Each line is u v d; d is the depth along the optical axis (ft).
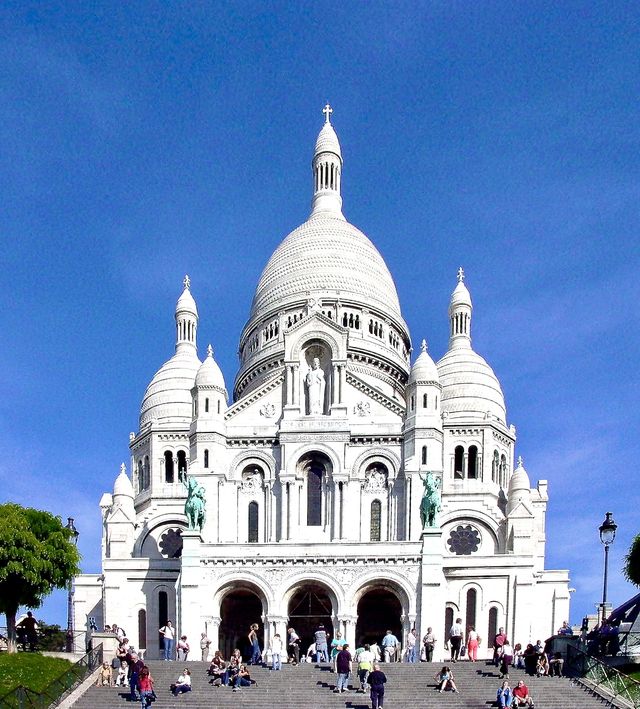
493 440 366.02
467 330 403.95
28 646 242.99
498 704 189.78
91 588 358.23
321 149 459.32
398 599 283.18
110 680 215.51
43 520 255.91
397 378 386.11
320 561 279.69
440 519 317.83
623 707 188.85
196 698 201.26
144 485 379.76
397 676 217.77
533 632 315.99
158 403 385.29
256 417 328.29
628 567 253.65
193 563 281.13
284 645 274.98
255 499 318.65
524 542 333.01
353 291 396.57
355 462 317.01
